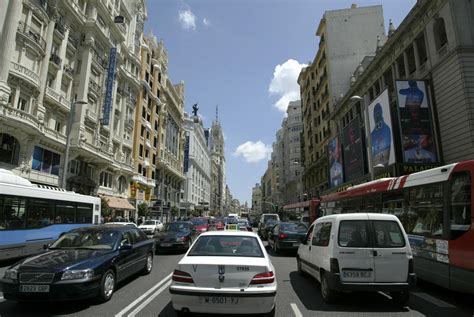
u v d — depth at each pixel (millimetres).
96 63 33250
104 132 35938
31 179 23984
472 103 17391
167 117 66188
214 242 6484
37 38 24375
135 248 8891
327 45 44812
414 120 20312
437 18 19891
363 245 6672
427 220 8281
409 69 23953
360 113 33062
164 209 61281
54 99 26750
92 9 32438
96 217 18859
